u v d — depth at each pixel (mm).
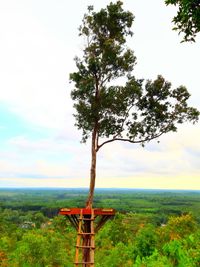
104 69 21125
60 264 40094
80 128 21906
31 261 39188
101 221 19625
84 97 21344
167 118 21984
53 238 43438
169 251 30031
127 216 73938
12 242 50906
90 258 16812
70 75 21156
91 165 20984
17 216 145250
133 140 21938
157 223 89438
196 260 28766
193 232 41781
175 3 9680
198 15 9289
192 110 22156
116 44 20797
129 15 21594
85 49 21531
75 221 19234
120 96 21094
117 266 35781
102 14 21359
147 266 28625
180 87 22141
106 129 21266
